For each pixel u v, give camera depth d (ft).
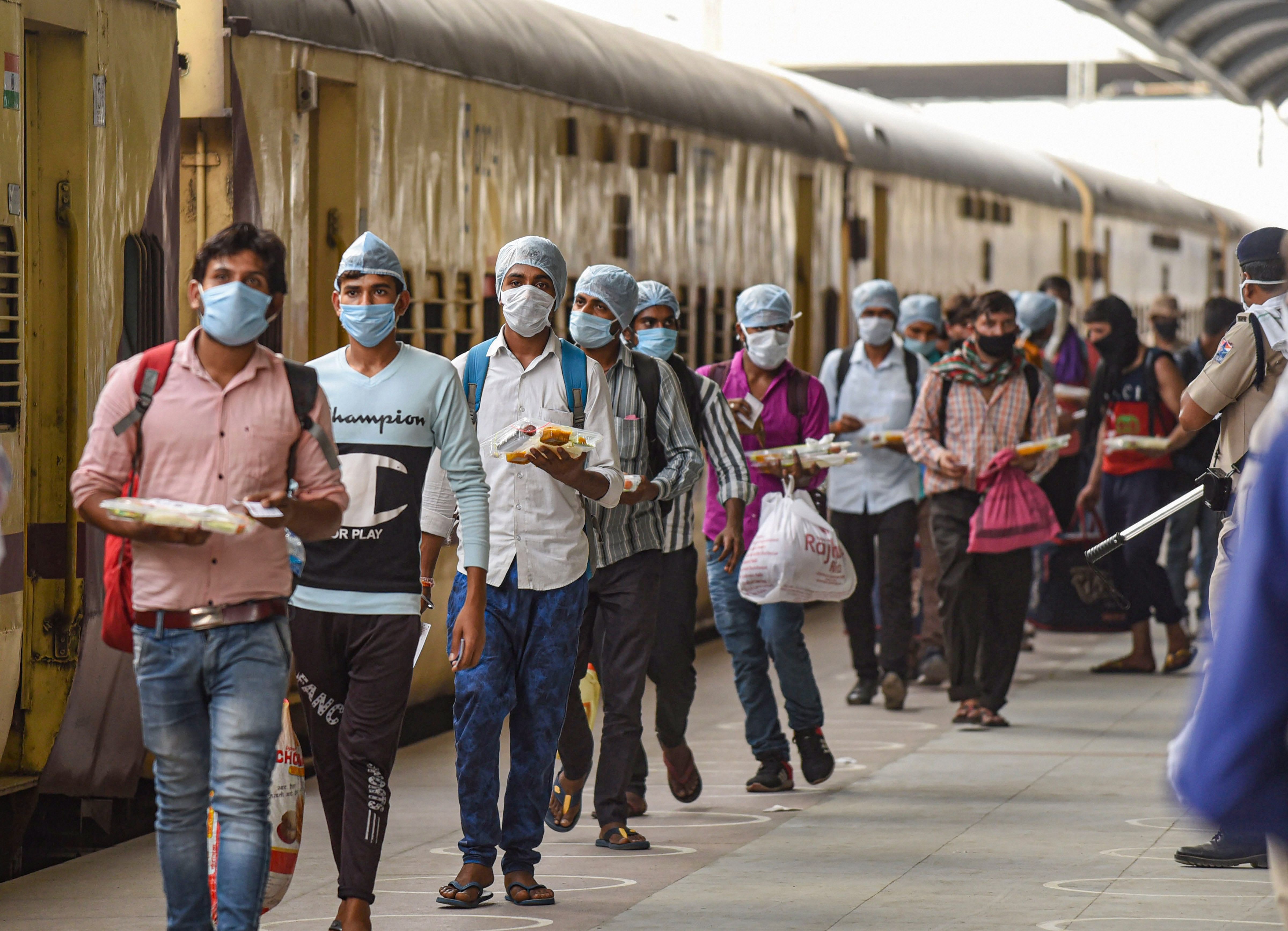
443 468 50.29
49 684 62.08
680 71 118.62
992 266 181.57
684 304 116.26
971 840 64.08
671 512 66.44
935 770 77.66
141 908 54.44
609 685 61.26
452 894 54.19
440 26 85.87
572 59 100.83
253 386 41.24
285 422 41.39
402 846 63.16
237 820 40.68
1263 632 21.76
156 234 65.98
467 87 87.97
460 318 87.71
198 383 40.96
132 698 62.23
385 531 47.88
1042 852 62.08
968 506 87.20
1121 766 78.38
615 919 52.90
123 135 63.77
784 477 72.64
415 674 84.43
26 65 61.36
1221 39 204.03
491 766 54.19
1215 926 51.78
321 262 77.25
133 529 39.40
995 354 85.87
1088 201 213.46
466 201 87.97
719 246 121.80
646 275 110.22
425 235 83.82
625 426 60.23
